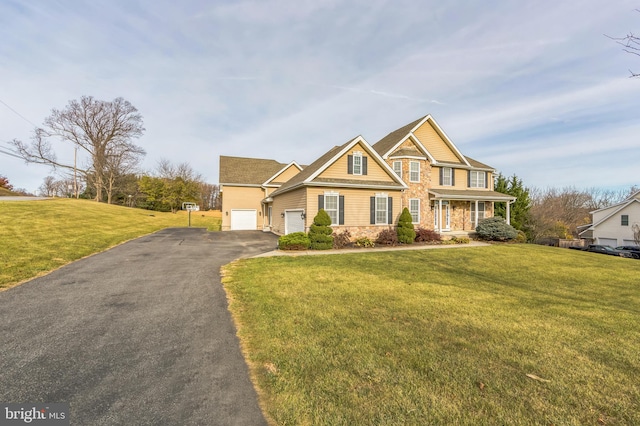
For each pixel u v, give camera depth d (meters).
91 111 40.88
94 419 2.69
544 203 42.25
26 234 13.48
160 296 6.62
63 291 6.85
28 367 3.59
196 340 4.42
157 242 16.27
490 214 24.58
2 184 46.69
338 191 17.14
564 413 2.88
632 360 4.02
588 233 35.75
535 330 5.02
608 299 7.47
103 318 5.26
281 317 5.35
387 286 7.81
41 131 39.62
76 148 42.53
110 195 45.25
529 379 3.48
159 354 3.98
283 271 9.41
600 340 4.66
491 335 4.75
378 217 18.09
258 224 28.52
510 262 12.62
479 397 3.10
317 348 4.14
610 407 2.99
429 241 18.73
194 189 53.81
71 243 12.87
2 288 6.95
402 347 4.23
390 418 2.74
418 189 20.56
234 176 28.86
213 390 3.17
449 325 5.14
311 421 2.70
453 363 3.80
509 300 6.86
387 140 23.83
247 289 7.24
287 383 3.29
